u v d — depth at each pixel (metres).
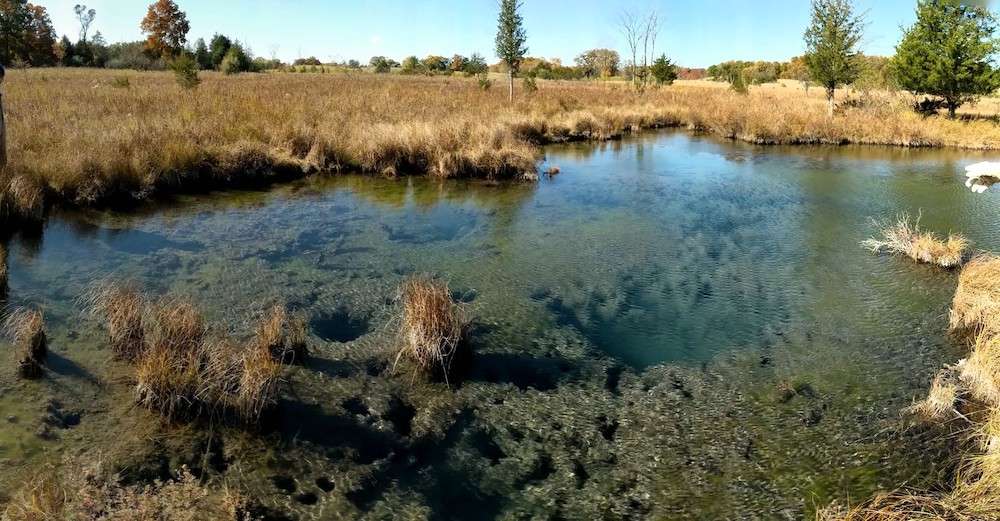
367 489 3.90
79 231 8.78
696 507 3.82
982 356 4.96
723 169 16.31
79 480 3.68
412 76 52.66
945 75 24.97
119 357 5.29
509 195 12.47
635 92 36.38
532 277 7.76
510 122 19.17
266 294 6.88
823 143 22.36
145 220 9.55
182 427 4.37
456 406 4.86
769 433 4.55
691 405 4.93
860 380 5.29
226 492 3.71
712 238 9.66
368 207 11.12
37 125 12.58
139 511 3.41
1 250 6.72
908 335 6.18
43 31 51.97
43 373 4.93
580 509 3.81
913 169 16.69
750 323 6.50
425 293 5.49
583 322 6.49
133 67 47.56
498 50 26.66
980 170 4.96
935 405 4.67
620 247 9.09
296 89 27.98
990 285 6.20
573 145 20.38
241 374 4.66
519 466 4.20
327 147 14.18
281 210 10.62
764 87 49.97
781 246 9.28
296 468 4.05
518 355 5.71
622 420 4.73
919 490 3.86
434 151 14.38
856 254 8.91
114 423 4.37
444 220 10.41
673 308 6.89
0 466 3.80
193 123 14.02
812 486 3.97
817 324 6.47
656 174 15.32
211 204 10.77
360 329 6.17
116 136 11.76
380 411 4.73
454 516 3.72
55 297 6.42
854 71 24.91
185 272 7.43
